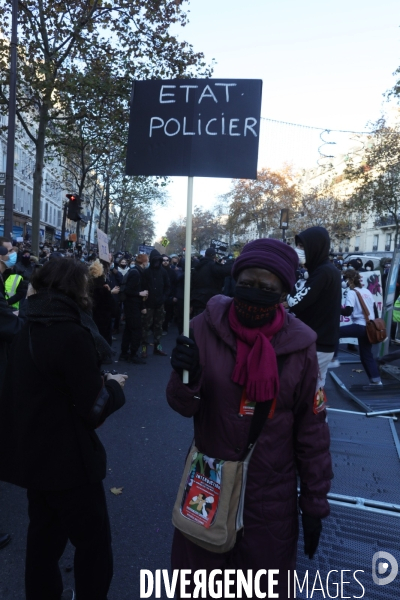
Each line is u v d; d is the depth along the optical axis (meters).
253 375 1.63
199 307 9.07
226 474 1.69
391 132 26.30
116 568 2.75
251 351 1.66
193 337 1.76
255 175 1.92
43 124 14.65
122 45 13.92
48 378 1.91
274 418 1.73
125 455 4.31
